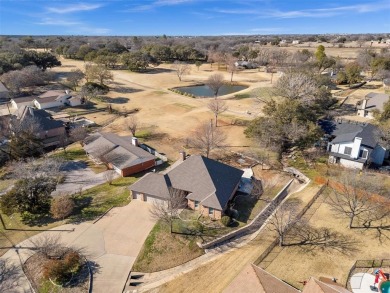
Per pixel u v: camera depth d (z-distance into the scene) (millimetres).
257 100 87688
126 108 82750
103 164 50562
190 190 38625
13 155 50781
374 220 34812
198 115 76000
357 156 46469
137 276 28734
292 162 49562
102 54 147125
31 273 28922
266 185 43750
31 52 125375
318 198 39188
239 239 33281
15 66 108500
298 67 104250
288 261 29188
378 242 31500
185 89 108312
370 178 42094
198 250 31562
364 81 104812
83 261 30109
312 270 28031
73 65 147875
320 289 22250
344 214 35906
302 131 47469
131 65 133125
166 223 35281
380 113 60719
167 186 39062
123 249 31891
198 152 55000
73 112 78875
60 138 58906
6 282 27922
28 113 64938
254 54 155625
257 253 30422
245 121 70188
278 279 24984
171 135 63625
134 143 53406
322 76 86250
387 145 45875
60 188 43750
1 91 90500
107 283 27766
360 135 47312
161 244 32406
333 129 53125
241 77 125125
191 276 27906
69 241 33094
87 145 54500
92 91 88938
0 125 60156
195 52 164875
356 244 31281
